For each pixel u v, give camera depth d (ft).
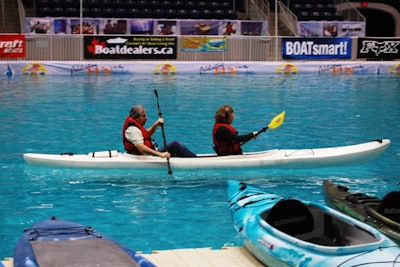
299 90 78.95
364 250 20.79
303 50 104.73
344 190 30.22
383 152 43.91
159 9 116.47
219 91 76.23
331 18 119.96
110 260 20.76
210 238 27.55
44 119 55.26
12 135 48.65
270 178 37.32
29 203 32.14
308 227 24.17
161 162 37.83
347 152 40.01
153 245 26.71
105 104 64.13
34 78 87.25
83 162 38.22
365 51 106.73
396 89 81.41
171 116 57.98
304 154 39.58
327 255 20.88
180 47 99.76
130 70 96.32
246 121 56.18
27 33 99.86
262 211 24.75
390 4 139.85
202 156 38.63
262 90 78.38
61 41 94.53
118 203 32.32
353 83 88.07
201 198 33.32
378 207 26.35
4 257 25.04
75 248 21.76
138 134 38.09
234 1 120.06
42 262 20.52
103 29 103.09
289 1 123.24
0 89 74.49
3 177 36.76
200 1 119.14
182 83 84.02
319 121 57.06
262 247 22.76
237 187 28.58
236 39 101.86
